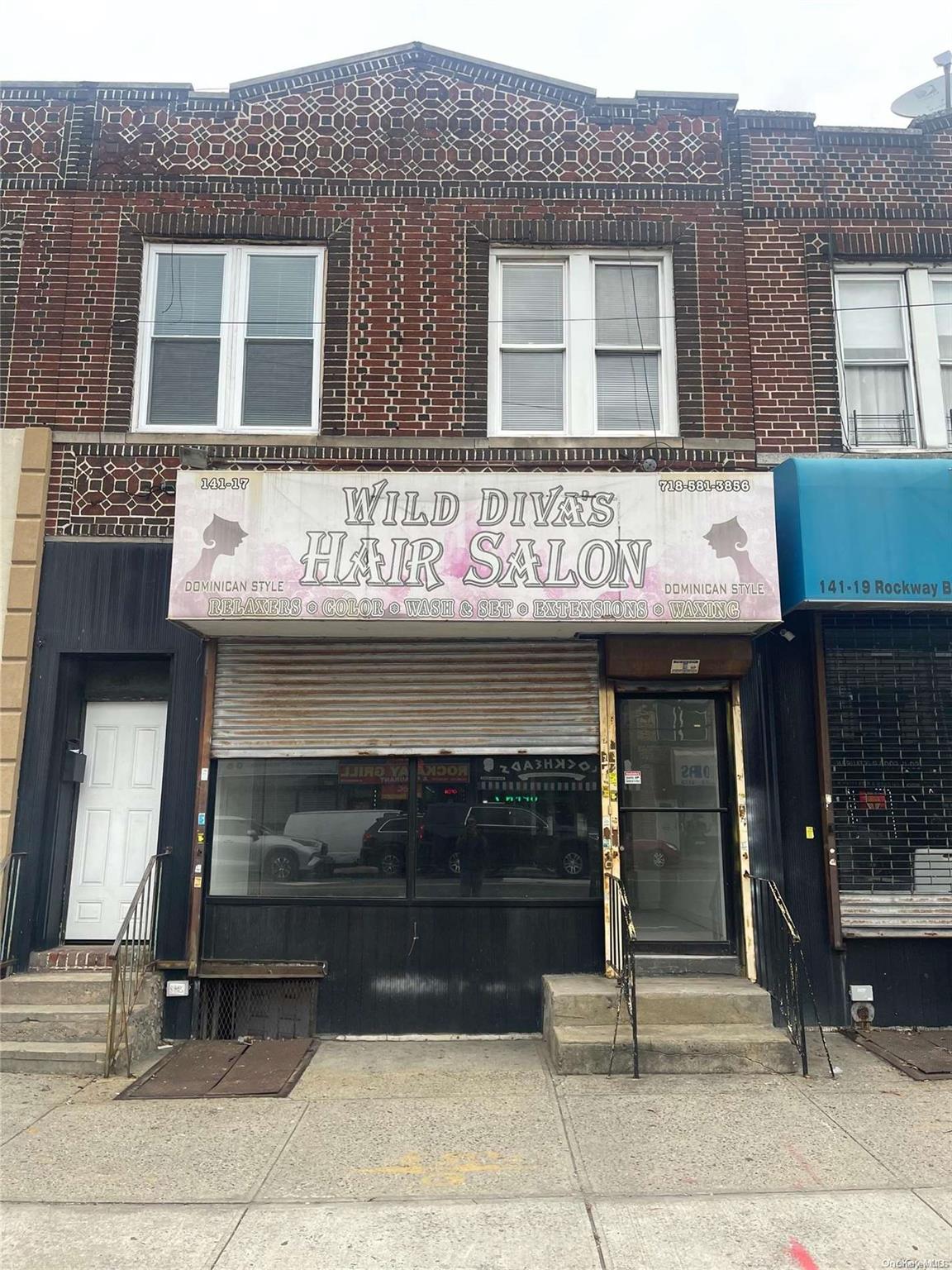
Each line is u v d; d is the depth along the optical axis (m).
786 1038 6.65
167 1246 4.21
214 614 7.05
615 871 7.62
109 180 8.70
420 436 8.33
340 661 7.92
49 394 8.33
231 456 8.24
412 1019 7.50
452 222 8.70
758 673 7.93
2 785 7.64
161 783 8.05
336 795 7.86
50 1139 5.41
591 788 7.86
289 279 8.75
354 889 7.72
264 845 7.80
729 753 7.96
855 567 7.30
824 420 8.50
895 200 8.91
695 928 7.81
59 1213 4.52
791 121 8.98
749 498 7.30
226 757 7.80
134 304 8.53
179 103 8.80
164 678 8.30
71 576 8.05
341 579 7.10
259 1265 4.06
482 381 8.47
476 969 7.57
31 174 8.69
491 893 7.71
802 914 7.75
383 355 8.47
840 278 8.91
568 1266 4.04
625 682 7.97
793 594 7.49
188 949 7.52
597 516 7.24
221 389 8.53
